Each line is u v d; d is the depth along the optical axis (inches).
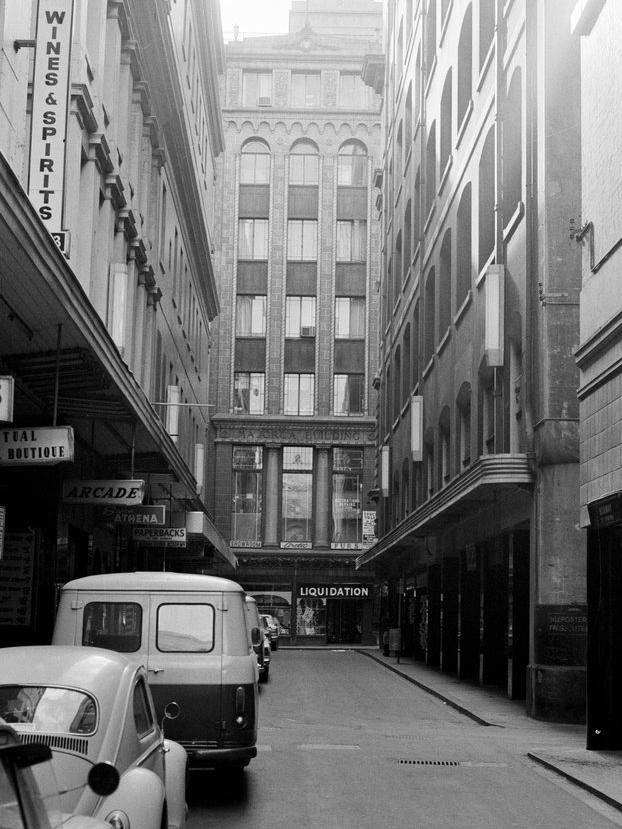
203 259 1841.8
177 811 300.8
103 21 896.9
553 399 845.2
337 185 2635.3
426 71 1549.0
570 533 831.1
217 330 2571.4
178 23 1425.9
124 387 681.0
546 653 818.8
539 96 882.1
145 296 1203.2
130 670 289.6
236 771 506.6
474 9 1149.1
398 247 1925.4
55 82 645.3
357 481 2534.5
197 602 449.1
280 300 2588.6
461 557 1248.8
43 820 149.6
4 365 601.9
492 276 949.8
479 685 1132.5
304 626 2470.5
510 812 434.9
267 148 2650.1
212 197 2182.6
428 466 1487.5
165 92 1218.6
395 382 1920.5
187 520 1274.6
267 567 2482.8
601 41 639.8
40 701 263.4
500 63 997.8
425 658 1568.7
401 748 629.0
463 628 1232.8
